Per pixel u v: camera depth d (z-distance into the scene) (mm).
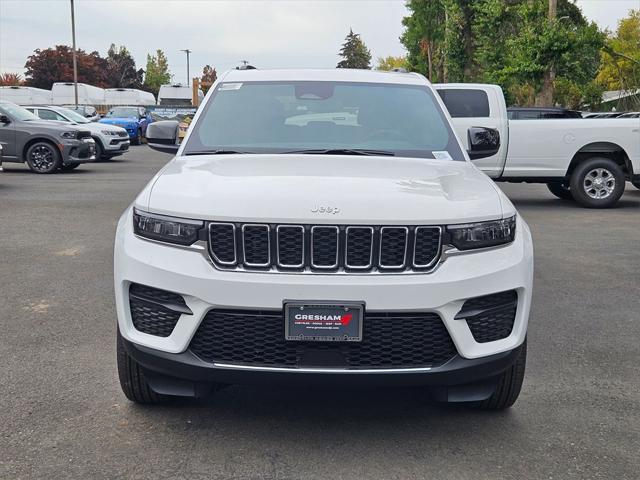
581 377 4496
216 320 3256
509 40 27125
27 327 5312
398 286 3188
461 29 39000
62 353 4770
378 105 4918
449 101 12195
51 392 4121
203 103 4922
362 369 3234
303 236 3215
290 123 4719
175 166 4039
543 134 12125
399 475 3264
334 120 4773
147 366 3385
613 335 5344
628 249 8711
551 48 24875
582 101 37438
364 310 3184
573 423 3832
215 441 3566
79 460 3350
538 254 8383
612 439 3648
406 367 3262
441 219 3277
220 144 4543
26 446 3477
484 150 4992
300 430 3707
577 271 7477
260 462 3361
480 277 3291
